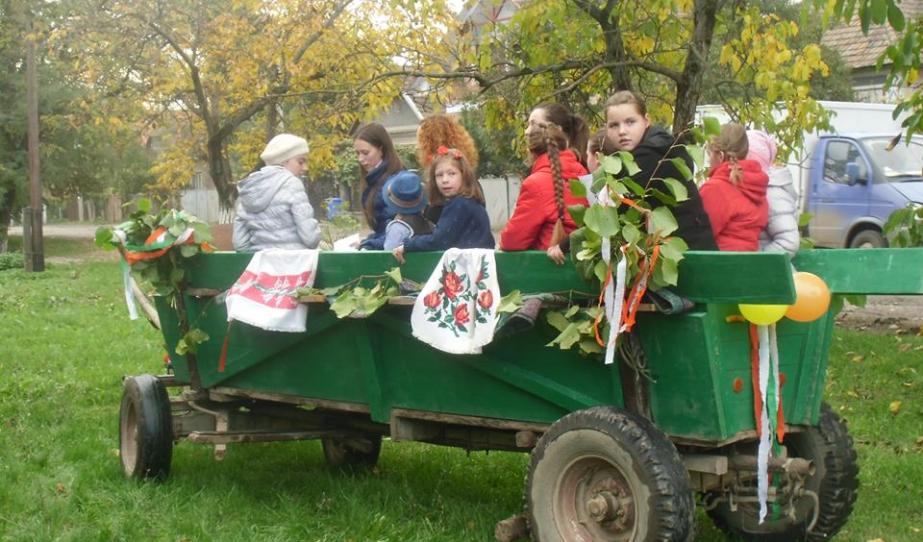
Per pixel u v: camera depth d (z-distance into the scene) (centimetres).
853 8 648
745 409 452
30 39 2214
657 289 429
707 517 585
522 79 1112
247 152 1964
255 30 1797
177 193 2284
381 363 553
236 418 667
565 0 1031
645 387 453
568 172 504
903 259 456
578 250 439
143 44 2014
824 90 2664
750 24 1018
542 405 489
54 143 3522
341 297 529
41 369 1110
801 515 516
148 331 1396
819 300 443
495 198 3341
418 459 724
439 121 612
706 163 529
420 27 1301
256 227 652
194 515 590
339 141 1486
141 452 656
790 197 543
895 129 2000
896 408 833
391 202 601
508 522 480
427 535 550
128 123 2173
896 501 614
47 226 6012
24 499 627
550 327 476
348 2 1619
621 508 443
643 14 1076
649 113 1123
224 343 638
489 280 476
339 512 596
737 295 419
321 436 645
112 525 576
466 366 513
